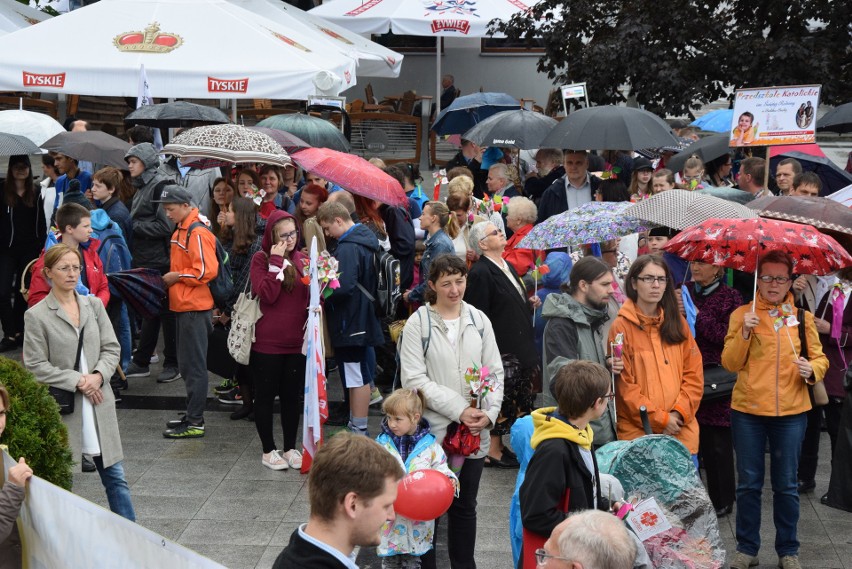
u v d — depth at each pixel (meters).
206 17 11.66
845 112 11.95
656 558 4.35
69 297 5.70
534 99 24.33
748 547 5.73
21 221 10.00
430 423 5.41
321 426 7.23
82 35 11.26
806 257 5.80
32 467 4.75
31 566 4.18
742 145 8.78
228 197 9.26
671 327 5.56
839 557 5.96
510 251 8.20
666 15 15.05
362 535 2.94
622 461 4.62
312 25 16.42
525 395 6.91
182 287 7.67
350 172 8.02
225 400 8.76
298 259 7.09
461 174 9.92
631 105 16.12
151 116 10.52
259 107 19.75
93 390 5.61
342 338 7.20
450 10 18.03
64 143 10.09
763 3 15.13
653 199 6.61
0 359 4.91
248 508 6.51
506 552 5.96
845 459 5.78
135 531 3.38
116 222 9.15
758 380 5.59
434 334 5.55
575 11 15.77
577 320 5.65
